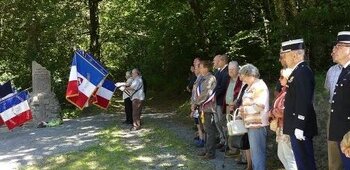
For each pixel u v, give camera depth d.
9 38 16.97
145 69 18.47
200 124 7.68
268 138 7.43
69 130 10.62
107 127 10.59
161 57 16.64
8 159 7.74
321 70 9.05
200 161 6.77
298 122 4.29
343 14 8.37
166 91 18.98
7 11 16.42
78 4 17.50
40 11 15.84
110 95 11.34
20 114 11.42
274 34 9.49
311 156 4.43
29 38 16.50
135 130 9.92
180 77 17.95
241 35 12.40
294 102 4.36
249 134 5.18
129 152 7.66
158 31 15.84
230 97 6.55
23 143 9.22
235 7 13.18
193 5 14.62
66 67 16.48
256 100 5.12
